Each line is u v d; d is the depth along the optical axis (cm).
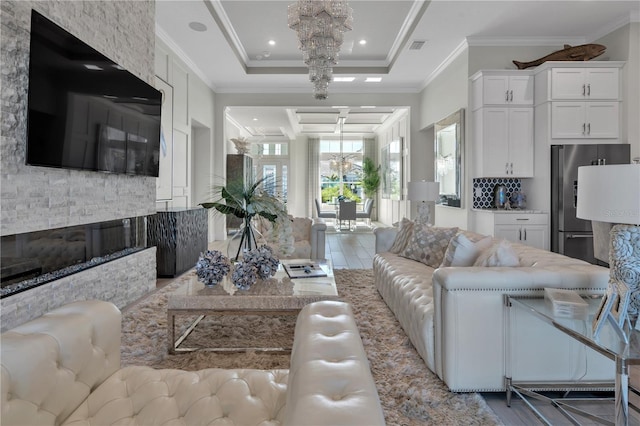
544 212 468
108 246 345
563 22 477
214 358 227
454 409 176
